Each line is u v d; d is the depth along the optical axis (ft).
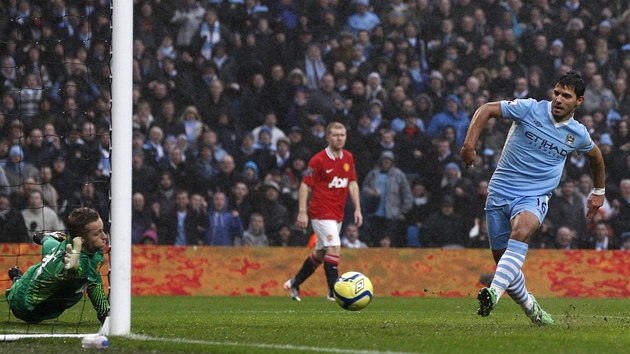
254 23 164.25
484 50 168.25
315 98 160.56
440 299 124.88
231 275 134.51
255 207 150.61
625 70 170.91
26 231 140.77
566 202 154.92
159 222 146.41
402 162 156.15
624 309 99.86
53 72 155.33
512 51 169.48
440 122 160.15
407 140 156.76
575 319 74.84
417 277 138.00
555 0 172.86
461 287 138.21
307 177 109.91
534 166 60.39
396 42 165.99
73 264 56.29
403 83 163.73
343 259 136.77
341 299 64.18
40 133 149.28
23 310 60.23
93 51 158.20
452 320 71.00
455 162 156.35
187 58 159.94
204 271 134.10
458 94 164.55
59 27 157.89
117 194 51.49
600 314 88.02
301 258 137.39
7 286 123.85
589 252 141.79
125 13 52.06
